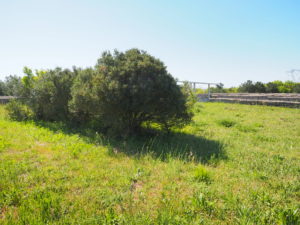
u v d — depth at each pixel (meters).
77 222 2.29
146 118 6.08
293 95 19.92
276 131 7.45
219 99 20.52
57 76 7.82
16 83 8.67
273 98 17.67
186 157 4.54
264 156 4.70
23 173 3.46
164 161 4.29
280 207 2.67
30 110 8.94
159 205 2.68
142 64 5.32
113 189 3.05
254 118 10.38
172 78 5.79
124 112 5.71
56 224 2.25
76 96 5.76
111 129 5.97
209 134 6.88
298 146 5.55
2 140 5.15
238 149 5.18
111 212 2.44
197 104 16.62
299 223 2.35
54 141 5.39
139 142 5.65
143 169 3.75
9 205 2.61
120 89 5.16
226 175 3.67
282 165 4.11
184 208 2.61
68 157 4.24
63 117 7.71
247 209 2.51
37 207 2.53
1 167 3.56
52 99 7.55
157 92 5.38
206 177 3.44
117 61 5.68
